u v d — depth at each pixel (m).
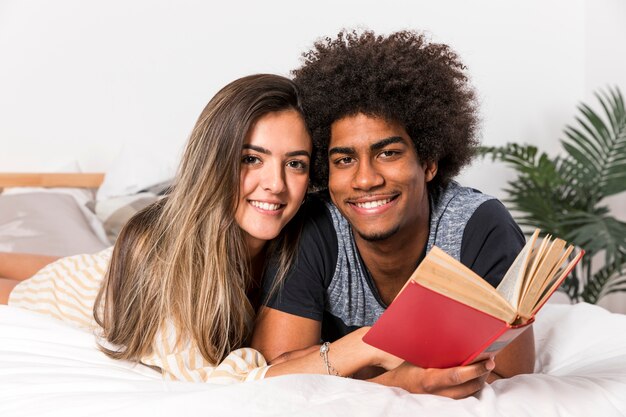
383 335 1.01
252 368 1.29
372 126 1.27
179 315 1.34
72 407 1.00
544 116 3.64
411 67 1.29
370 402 1.00
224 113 1.37
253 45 3.32
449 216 1.41
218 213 1.38
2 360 1.22
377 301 1.46
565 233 3.21
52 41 3.23
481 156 3.50
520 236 1.42
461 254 1.39
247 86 1.38
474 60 3.56
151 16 3.26
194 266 1.38
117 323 1.36
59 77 3.24
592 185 3.25
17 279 2.19
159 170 3.03
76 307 1.62
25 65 3.23
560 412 1.05
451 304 0.92
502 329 0.93
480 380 1.10
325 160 1.42
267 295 1.44
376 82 1.27
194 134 1.41
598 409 1.06
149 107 3.28
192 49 3.28
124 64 3.25
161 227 1.42
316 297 1.44
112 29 3.24
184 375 1.28
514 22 3.60
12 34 3.22
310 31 3.35
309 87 1.36
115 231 2.71
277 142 1.36
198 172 1.39
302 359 1.25
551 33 3.64
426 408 1.02
